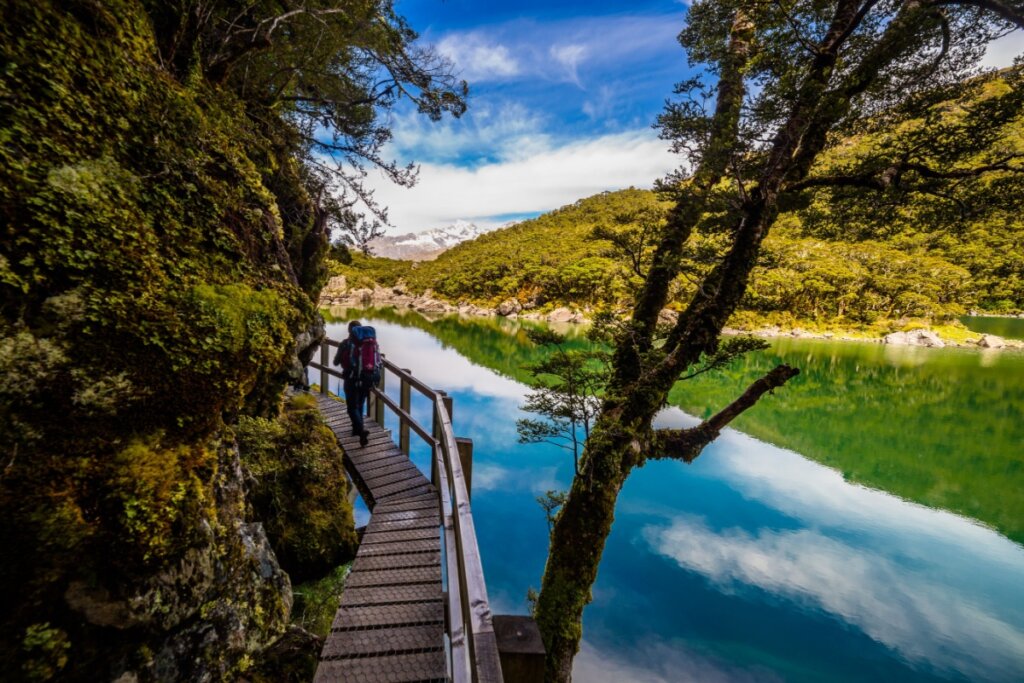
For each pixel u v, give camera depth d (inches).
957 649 390.6
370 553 164.2
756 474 793.6
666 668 361.1
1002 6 194.1
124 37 103.7
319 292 301.6
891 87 245.6
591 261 3681.1
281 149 271.0
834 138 268.1
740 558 524.4
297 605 195.9
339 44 275.3
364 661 119.1
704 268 288.2
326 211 299.3
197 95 138.6
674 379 256.7
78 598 63.1
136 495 70.0
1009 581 492.7
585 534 258.8
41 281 68.6
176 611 75.5
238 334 96.5
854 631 409.4
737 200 223.0
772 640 394.3
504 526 547.8
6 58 73.6
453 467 140.7
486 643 70.5
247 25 228.1
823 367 1941.4
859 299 3371.1
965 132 224.4
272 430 217.3
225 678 86.5
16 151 71.0
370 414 297.0
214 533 86.6
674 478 767.1
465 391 1122.7
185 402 83.6
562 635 254.2
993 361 2188.7
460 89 310.2
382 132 325.7
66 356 68.5
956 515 660.1
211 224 107.3
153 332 81.0
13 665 56.7
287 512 211.5
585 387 265.4
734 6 226.7
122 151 92.1
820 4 216.8
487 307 4458.7
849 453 922.1
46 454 63.1
